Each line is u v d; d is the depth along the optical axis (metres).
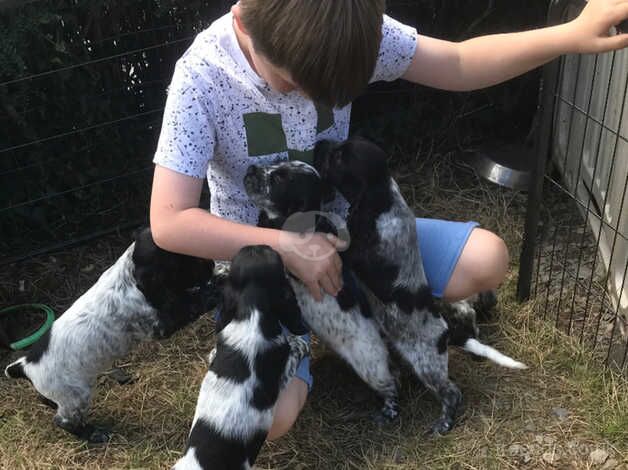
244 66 0.93
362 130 1.63
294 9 0.75
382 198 1.01
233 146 0.99
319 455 1.08
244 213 1.07
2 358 1.27
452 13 1.60
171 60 1.50
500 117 1.68
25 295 1.41
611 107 1.25
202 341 1.28
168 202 0.94
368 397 1.16
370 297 1.08
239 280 0.93
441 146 1.67
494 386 1.15
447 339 1.07
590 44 0.96
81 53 1.42
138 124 1.53
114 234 1.54
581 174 1.43
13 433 1.14
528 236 1.22
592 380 1.13
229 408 0.91
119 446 1.12
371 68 0.79
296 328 0.96
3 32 1.29
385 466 1.05
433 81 1.04
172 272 1.05
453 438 1.07
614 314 1.25
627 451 1.04
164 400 1.19
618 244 1.25
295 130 1.00
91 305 1.07
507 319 1.25
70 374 1.07
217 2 1.47
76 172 1.51
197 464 0.91
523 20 1.61
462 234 1.11
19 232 1.52
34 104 1.42
